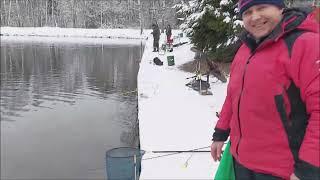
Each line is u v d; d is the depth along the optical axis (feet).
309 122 5.81
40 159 33.30
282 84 6.09
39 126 42.68
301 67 5.86
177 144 20.29
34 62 93.50
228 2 41.70
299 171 5.84
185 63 53.57
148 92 34.78
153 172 16.61
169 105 29.63
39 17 245.86
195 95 33.45
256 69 6.31
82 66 85.25
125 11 240.94
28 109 49.88
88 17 244.01
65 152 34.53
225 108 7.96
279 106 6.13
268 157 6.42
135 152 15.94
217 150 8.07
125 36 178.91
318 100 5.68
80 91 59.77
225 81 37.24
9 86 64.44
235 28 41.11
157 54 68.64
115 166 15.14
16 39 167.73
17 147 36.35
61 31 192.75
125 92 57.57
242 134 6.75
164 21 192.13
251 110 6.41
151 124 24.16
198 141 20.81
